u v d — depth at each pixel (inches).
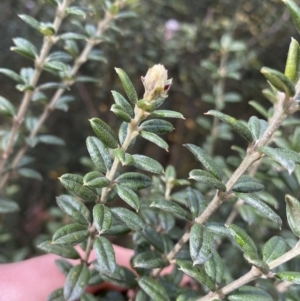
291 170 2.6
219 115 3.0
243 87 10.4
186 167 12.0
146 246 4.2
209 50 10.0
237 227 3.1
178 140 12.1
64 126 11.6
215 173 3.2
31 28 9.1
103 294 4.5
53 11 8.8
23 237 10.5
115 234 3.7
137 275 4.1
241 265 6.8
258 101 10.8
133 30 9.1
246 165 3.1
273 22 9.7
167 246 4.3
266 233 7.4
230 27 9.6
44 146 11.4
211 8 10.2
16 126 5.6
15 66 9.7
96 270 4.3
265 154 2.9
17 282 5.2
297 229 2.9
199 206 3.6
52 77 10.0
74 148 11.7
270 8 9.6
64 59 5.3
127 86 3.0
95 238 3.4
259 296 3.1
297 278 2.7
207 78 10.0
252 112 11.1
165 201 3.4
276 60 10.4
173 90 10.8
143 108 2.9
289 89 2.6
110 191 3.5
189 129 12.3
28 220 10.9
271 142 5.3
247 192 3.2
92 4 7.5
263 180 6.2
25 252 7.8
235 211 5.3
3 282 5.2
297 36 9.9
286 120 5.3
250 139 3.0
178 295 3.9
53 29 4.8
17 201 11.0
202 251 3.0
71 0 5.0
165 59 9.6
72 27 8.7
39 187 11.5
